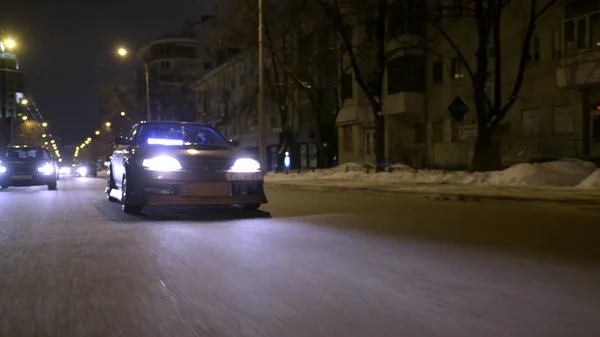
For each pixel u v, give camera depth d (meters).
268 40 32.56
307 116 44.44
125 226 8.49
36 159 19.64
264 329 3.75
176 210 10.77
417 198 14.74
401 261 5.92
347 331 3.71
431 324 3.85
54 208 11.63
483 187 17.39
